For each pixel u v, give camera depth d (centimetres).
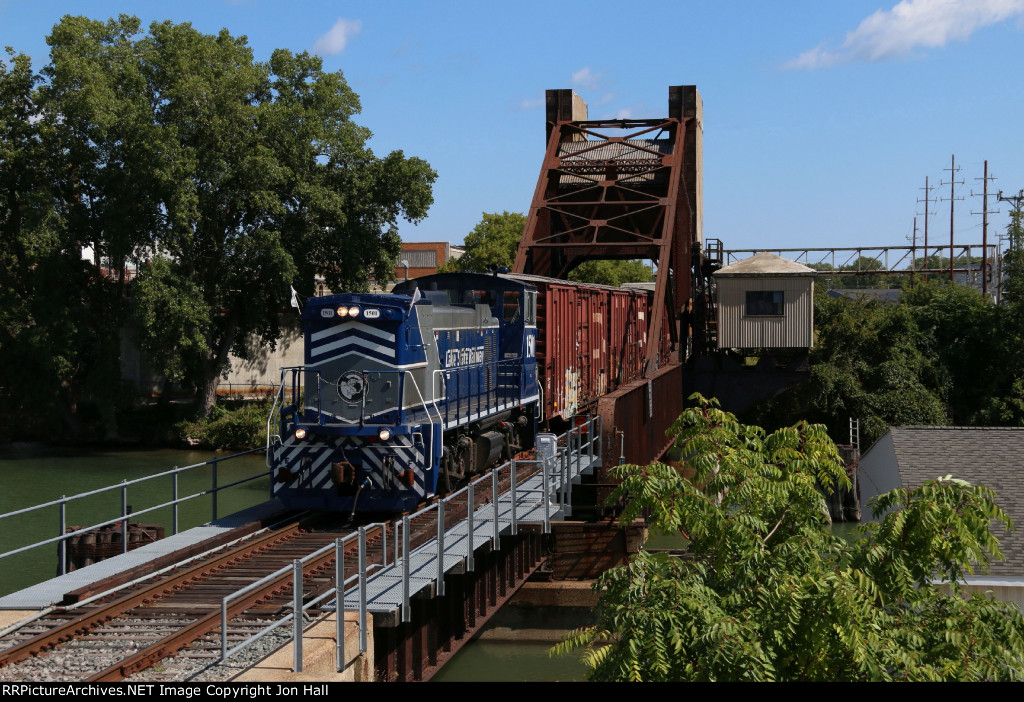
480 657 2047
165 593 1265
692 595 1020
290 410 1706
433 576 1294
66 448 5034
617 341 3125
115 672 961
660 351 3619
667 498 1155
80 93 4291
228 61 4703
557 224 3653
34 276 4575
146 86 4609
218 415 5081
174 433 5041
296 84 4884
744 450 1228
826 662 1028
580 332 2648
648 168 3322
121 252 4416
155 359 4453
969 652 1012
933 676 969
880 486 2700
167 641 1046
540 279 2350
